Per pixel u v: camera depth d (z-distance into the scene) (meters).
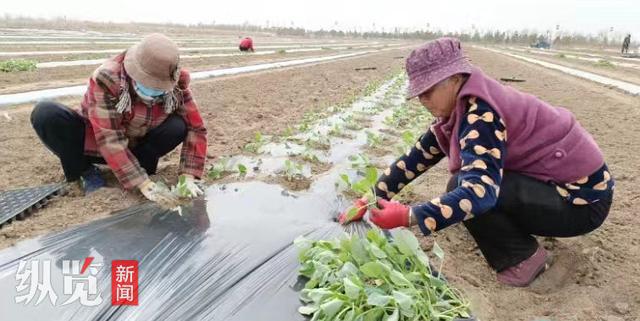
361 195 3.81
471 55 26.19
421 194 4.09
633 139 6.29
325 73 14.20
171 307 2.36
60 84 8.72
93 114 3.38
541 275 2.90
